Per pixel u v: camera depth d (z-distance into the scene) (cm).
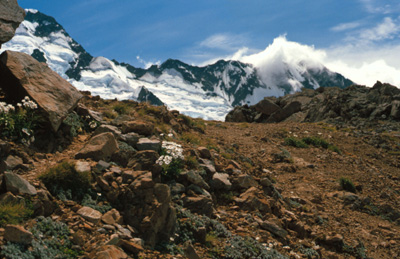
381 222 1603
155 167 1126
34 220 762
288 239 1196
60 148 1201
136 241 826
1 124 1102
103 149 1123
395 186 2102
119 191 960
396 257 1277
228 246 989
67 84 1338
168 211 940
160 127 1802
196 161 1342
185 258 861
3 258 614
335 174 2145
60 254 699
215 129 2998
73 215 840
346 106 4638
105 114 1755
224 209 1258
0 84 1253
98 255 684
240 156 1998
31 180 894
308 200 1670
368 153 2802
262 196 1370
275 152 2355
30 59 1304
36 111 1190
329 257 1177
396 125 3975
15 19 1264
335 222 1491
